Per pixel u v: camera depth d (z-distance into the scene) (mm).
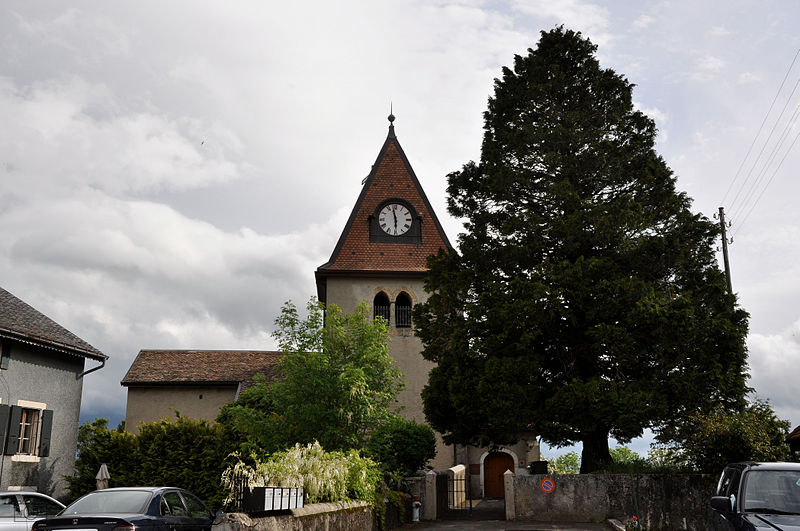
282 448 18797
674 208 23156
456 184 26547
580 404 20328
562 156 24344
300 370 19422
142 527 10047
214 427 20922
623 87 26016
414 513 20750
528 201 25297
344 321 21062
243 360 34750
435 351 24875
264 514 10367
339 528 13352
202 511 12422
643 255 21969
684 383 20000
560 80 25578
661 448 18938
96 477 19531
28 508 12875
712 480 17984
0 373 20047
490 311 21766
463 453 32125
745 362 21297
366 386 19172
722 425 17828
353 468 15188
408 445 21562
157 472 20172
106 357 24734
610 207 22359
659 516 18766
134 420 31859
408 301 33531
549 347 22750
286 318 20359
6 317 20984
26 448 21328
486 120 27188
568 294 21250
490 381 21125
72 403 23703
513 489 20438
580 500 20000
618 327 20531
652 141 25578
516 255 23281
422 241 34781
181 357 34688
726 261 30703
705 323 20938
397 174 36281
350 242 34406
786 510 8836
